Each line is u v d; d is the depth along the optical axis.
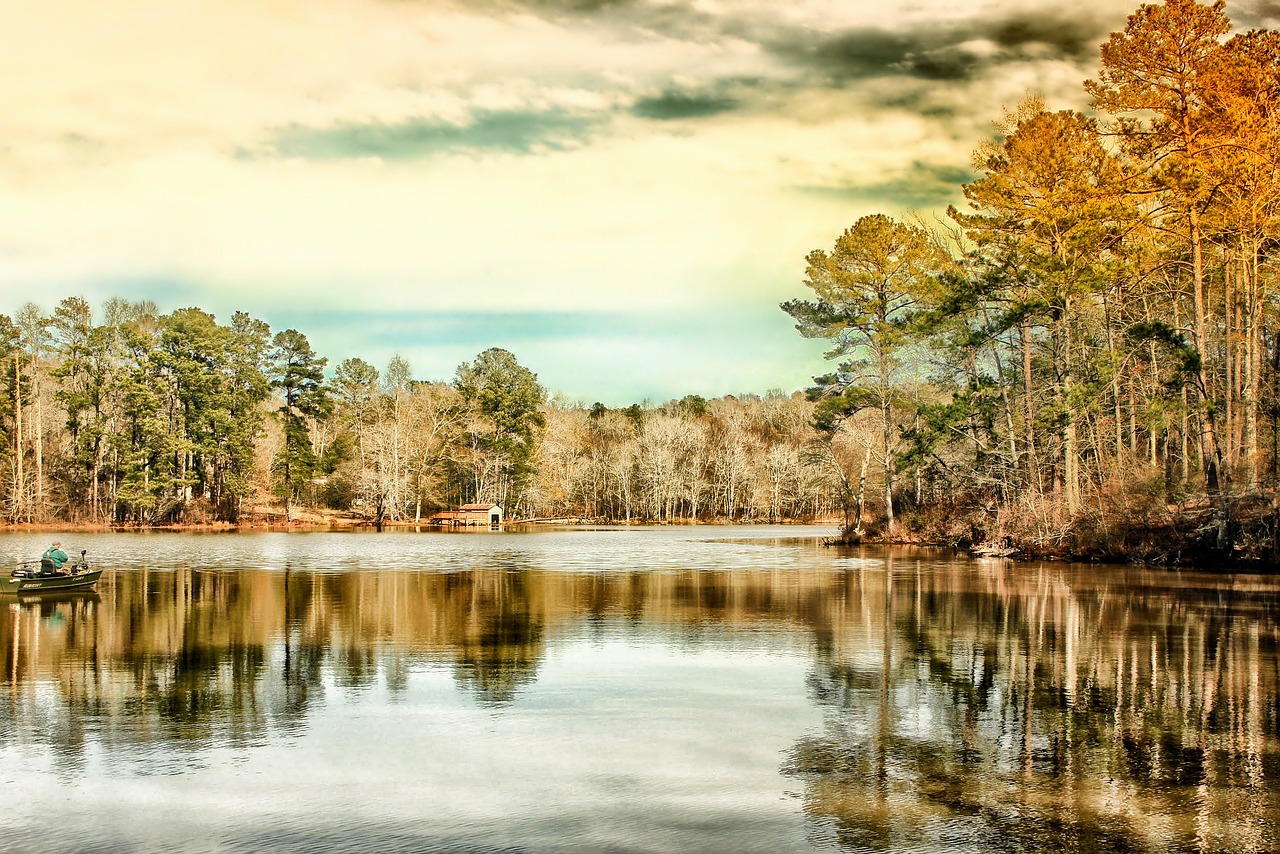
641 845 10.38
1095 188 45.59
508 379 122.25
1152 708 16.19
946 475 61.75
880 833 10.70
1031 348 54.56
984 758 13.42
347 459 117.75
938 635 23.66
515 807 11.57
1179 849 10.23
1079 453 52.66
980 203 51.06
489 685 18.08
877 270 61.38
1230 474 42.72
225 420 99.75
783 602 30.69
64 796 11.96
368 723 15.34
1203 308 48.50
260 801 11.80
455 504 126.06
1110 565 44.62
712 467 142.38
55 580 33.16
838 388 63.72
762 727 15.06
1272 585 34.69
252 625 25.69
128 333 98.50
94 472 96.69
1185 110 42.81
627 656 21.03
